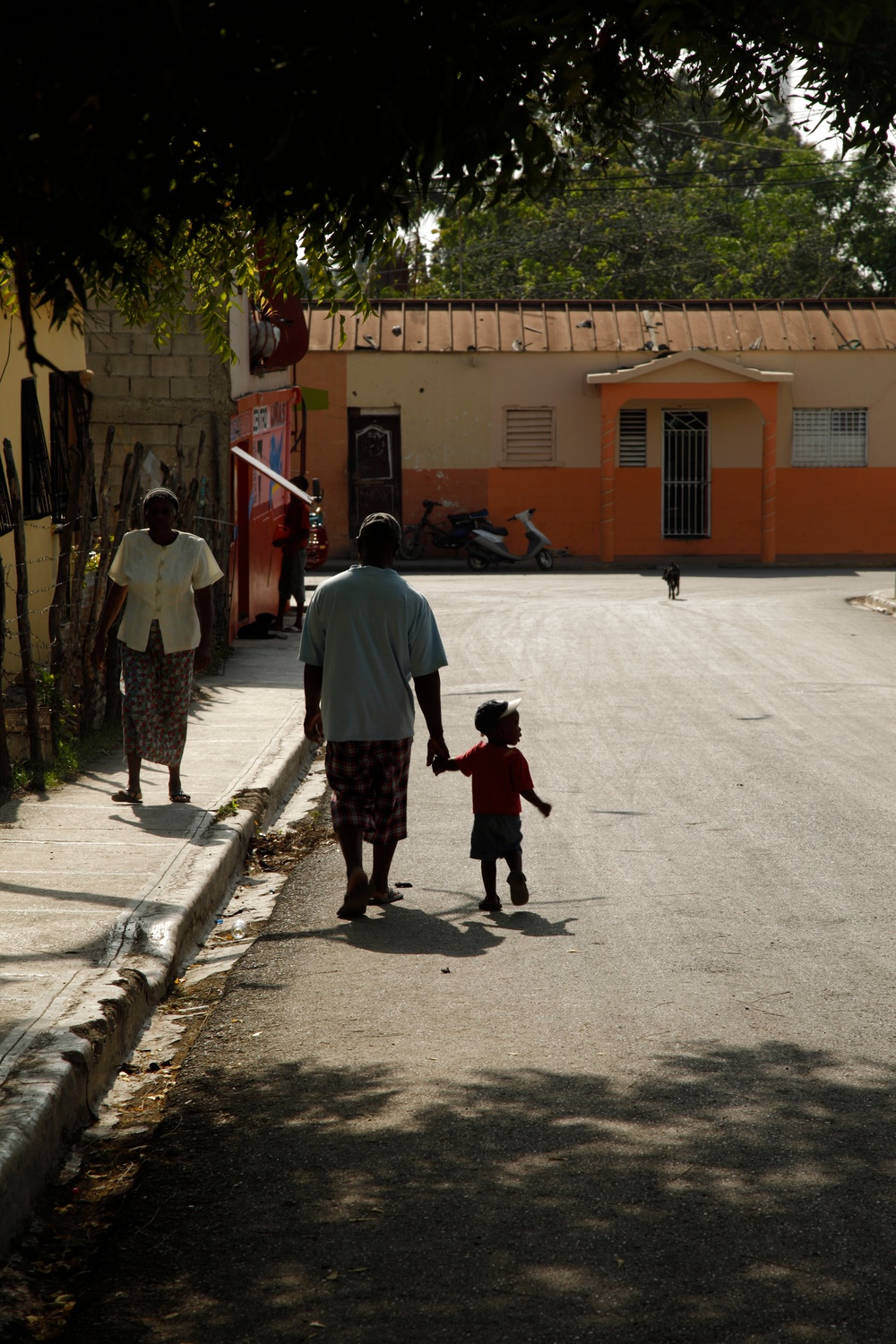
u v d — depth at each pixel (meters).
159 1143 4.15
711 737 11.27
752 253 48.06
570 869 7.41
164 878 6.62
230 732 10.91
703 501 33.06
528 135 3.40
